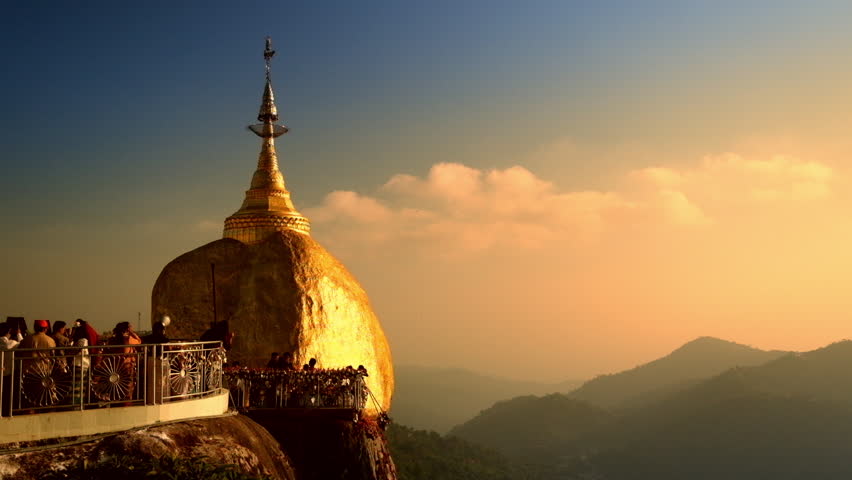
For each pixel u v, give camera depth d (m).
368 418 28.05
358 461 25.47
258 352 30.73
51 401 17.06
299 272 31.75
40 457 15.55
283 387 25.62
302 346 30.81
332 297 31.92
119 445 16.45
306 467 24.95
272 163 35.97
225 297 32.25
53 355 17.25
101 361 18.12
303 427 25.28
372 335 32.78
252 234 33.69
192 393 20.22
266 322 31.02
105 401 17.83
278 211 34.41
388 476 27.77
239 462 18.80
